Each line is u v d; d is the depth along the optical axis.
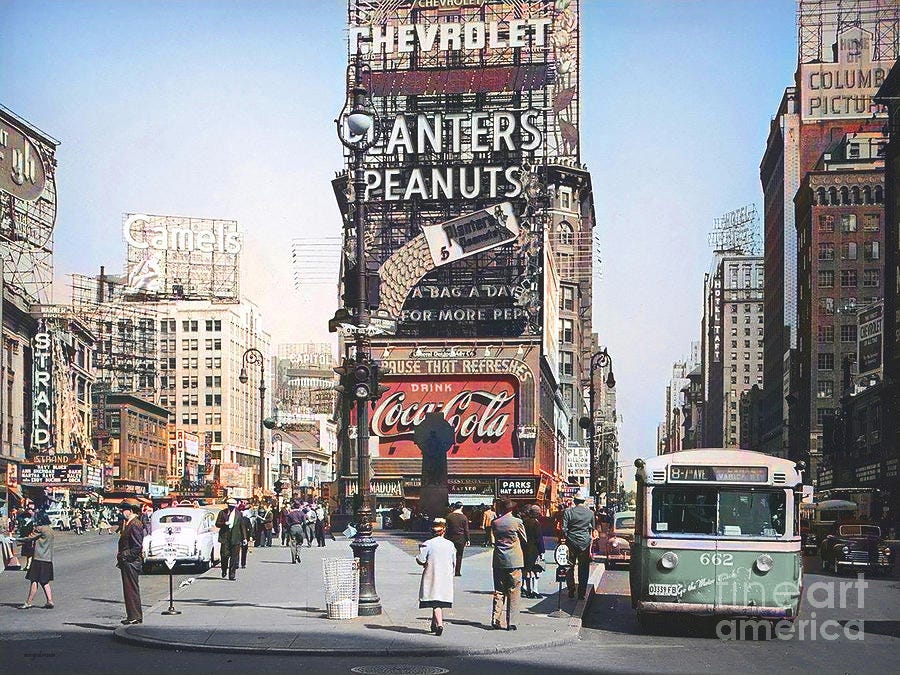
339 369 22.86
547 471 106.69
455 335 99.12
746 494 20.33
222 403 196.25
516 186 100.38
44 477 92.62
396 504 86.44
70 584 31.23
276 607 23.77
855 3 198.50
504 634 19.38
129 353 167.00
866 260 160.25
